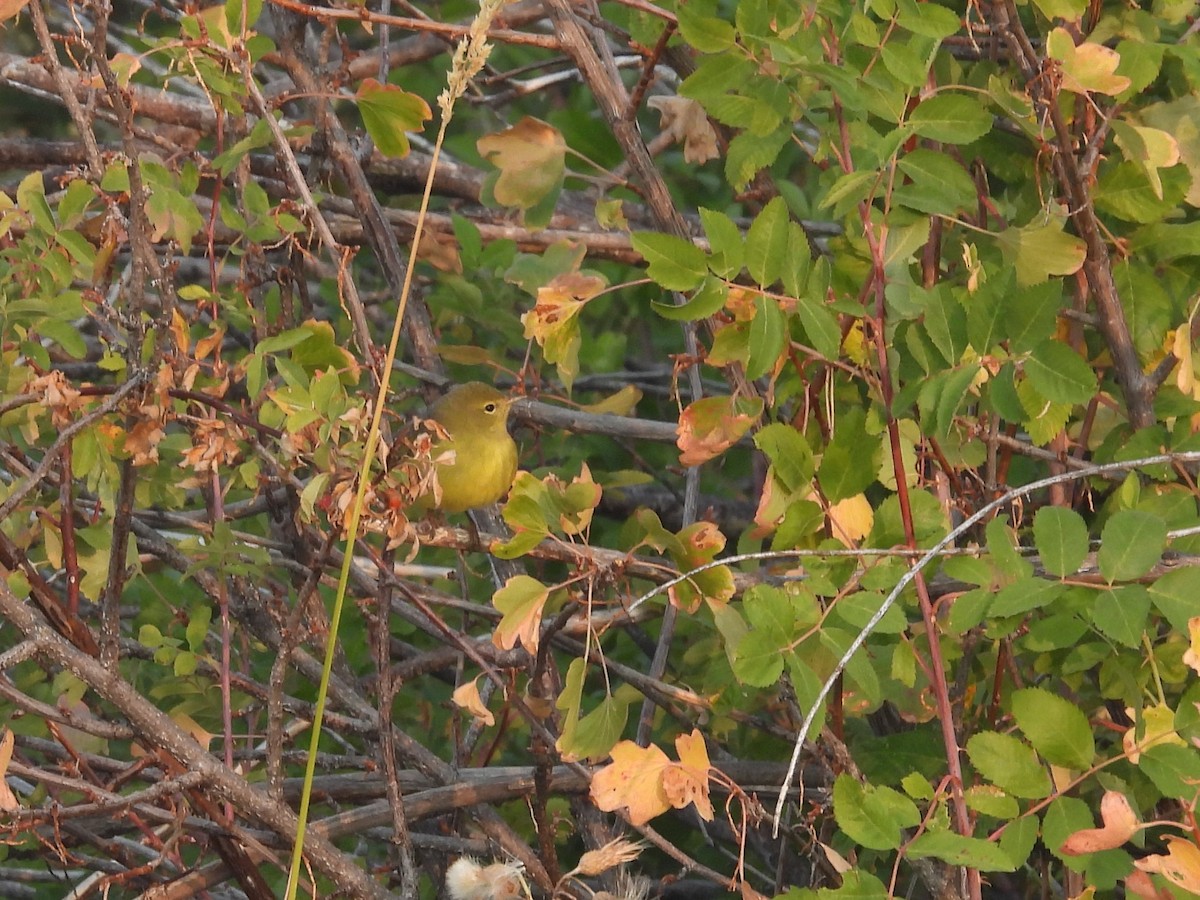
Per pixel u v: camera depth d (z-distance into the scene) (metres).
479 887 6.61
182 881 7.47
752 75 7.10
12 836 6.47
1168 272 8.59
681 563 6.84
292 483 7.63
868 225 6.74
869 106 6.78
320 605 8.74
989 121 6.71
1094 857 5.96
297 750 9.40
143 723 6.66
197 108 11.42
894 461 6.62
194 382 7.11
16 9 6.64
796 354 7.53
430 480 6.16
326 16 7.61
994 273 7.24
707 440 7.31
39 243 7.45
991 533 6.25
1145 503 7.57
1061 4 7.47
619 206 9.80
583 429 11.16
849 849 8.17
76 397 6.36
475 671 10.05
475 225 11.53
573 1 9.06
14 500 6.02
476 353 10.34
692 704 7.99
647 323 15.81
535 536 6.79
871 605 6.26
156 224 7.28
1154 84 9.17
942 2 9.21
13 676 9.48
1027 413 7.08
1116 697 7.55
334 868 6.98
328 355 7.23
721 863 10.43
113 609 6.52
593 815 8.53
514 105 16.52
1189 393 7.70
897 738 7.99
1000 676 7.71
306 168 11.37
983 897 9.05
